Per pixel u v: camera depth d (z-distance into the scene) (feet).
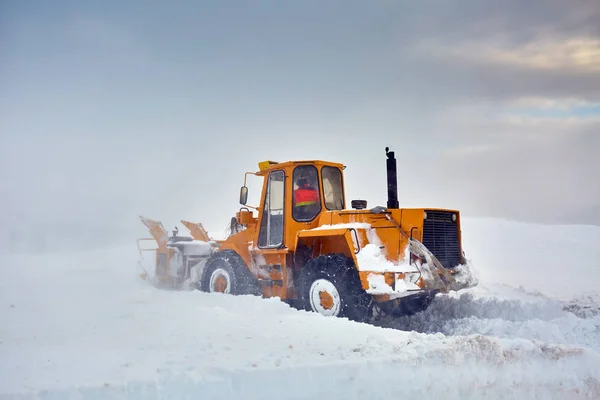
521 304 24.31
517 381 13.57
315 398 12.33
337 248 25.04
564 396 13.07
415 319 24.62
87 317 20.59
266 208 28.07
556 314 23.15
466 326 22.57
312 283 23.77
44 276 37.22
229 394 12.21
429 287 21.43
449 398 12.71
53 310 22.11
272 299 24.06
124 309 22.38
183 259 32.40
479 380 13.51
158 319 20.24
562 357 14.70
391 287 21.20
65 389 11.55
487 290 29.60
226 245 29.58
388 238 22.72
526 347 15.17
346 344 16.05
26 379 12.35
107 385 11.82
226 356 14.49
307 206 26.63
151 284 34.14
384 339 16.26
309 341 16.44
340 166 28.17
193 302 24.43
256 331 18.12
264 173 28.58
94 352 14.94
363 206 25.58
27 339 16.75
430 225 22.89
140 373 12.78
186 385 12.13
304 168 27.25
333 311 22.67
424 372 13.66
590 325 20.36
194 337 17.11
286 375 12.88
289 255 26.27
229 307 23.22
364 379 13.08
